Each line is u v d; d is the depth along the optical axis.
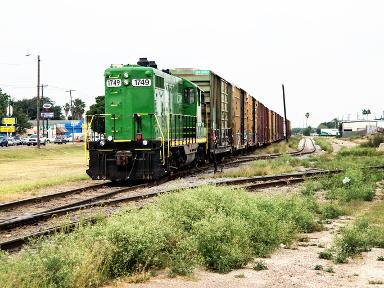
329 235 12.32
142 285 7.57
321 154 51.12
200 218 10.90
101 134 23.64
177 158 25.70
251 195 14.35
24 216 13.88
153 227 9.13
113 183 23.59
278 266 9.07
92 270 7.49
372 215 15.18
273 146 68.00
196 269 8.77
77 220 13.15
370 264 9.28
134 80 22.64
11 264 7.20
